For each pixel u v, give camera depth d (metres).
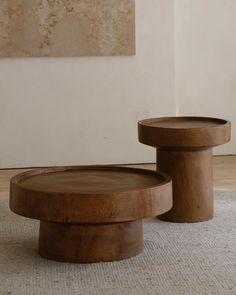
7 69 6.05
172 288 3.41
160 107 6.28
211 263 3.74
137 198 3.60
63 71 6.12
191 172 4.48
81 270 3.65
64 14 6.00
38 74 6.09
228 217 4.61
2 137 6.14
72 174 4.12
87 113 6.20
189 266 3.70
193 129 4.36
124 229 3.80
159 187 3.69
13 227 4.43
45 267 3.71
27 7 5.96
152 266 3.70
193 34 6.55
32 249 4.00
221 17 6.57
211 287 3.41
